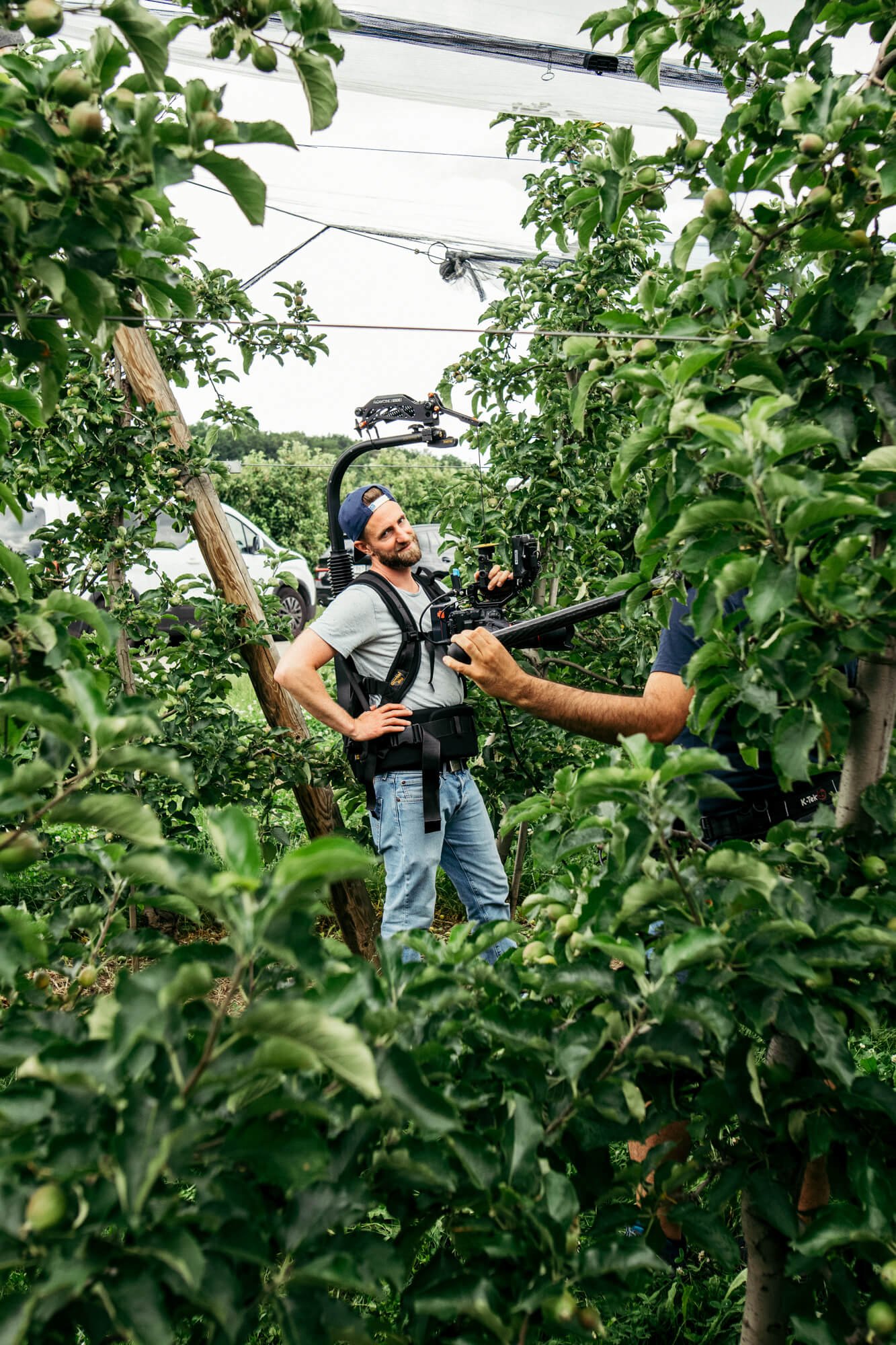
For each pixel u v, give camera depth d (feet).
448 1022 4.17
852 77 4.60
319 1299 3.34
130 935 4.54
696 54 5.50
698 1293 6.89
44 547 12.52
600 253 13.08
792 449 3.98
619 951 3.86
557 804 5.08
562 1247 3.56
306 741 12.98
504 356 13.80
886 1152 4.50
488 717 12.98
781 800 7.14
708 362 4.72
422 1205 4.00
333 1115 3.28
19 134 3.55
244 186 4.07
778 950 4.11
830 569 3.96
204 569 34.17
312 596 41.01
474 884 11.56
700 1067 4.00
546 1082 4.17
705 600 4.42
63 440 11.51
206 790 12.06
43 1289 2.81
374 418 12.11
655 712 7.23
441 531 13.89
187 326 12.65
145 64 4.04
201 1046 3.42
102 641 4.33
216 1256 3.12
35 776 3.40
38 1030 3.54
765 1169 4.58
